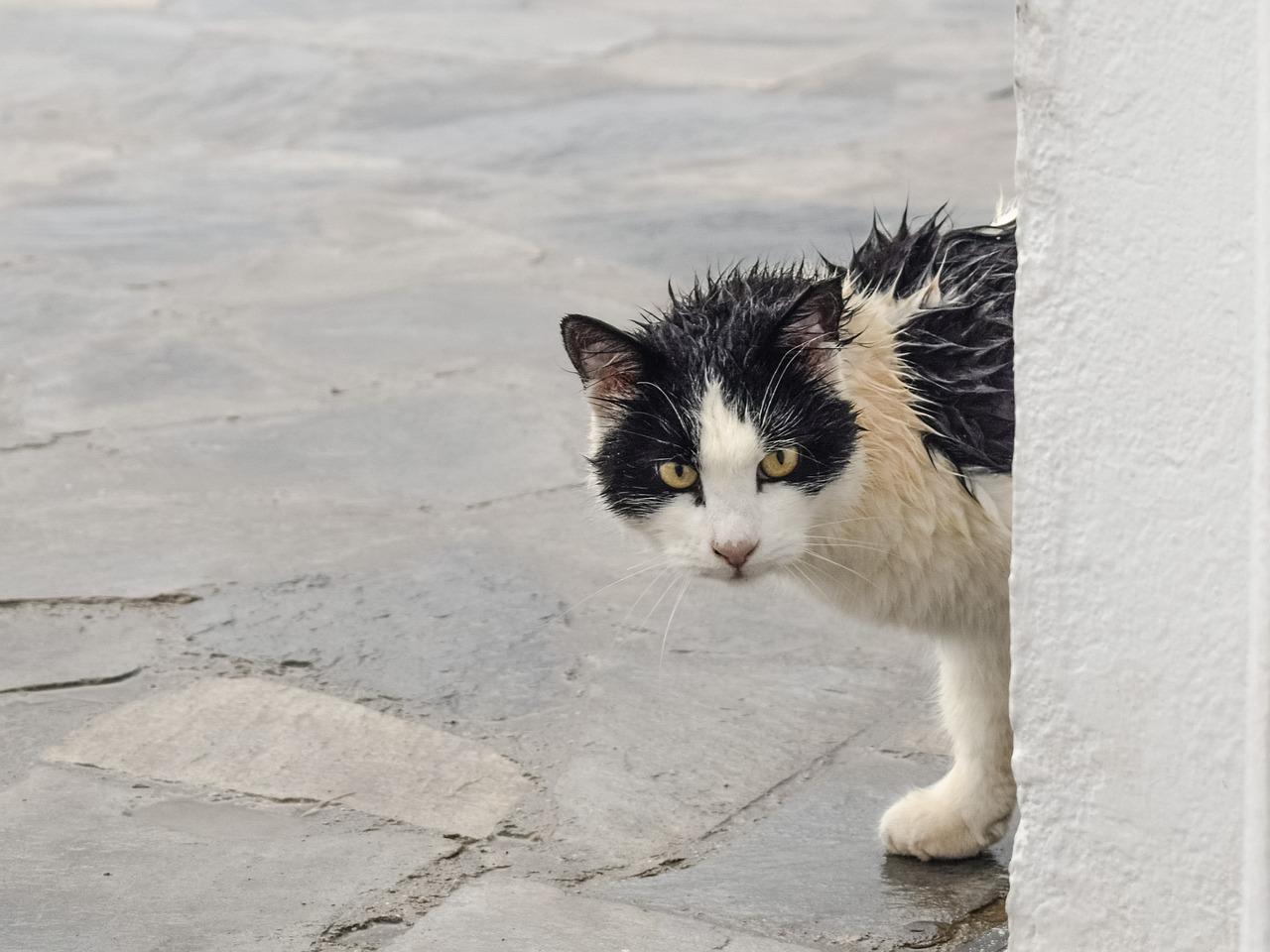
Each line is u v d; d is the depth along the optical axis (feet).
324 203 27.96
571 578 14.90
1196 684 6.48
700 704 12.66
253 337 21.56
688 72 36.63
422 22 42.37
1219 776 6.48
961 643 10.43
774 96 34.30
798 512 10.02
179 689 12.89
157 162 30.91
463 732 12.28
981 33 40.01
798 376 9.95
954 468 9.55
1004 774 10.49
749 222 25.62
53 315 22.38
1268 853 6.20
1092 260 6.40
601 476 10.71
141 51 38.96
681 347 10.28
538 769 11.76
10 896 10.11
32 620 14.06
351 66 37.37
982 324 9.77
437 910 9.98
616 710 12.58
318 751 11.97
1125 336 6.37
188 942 9.65
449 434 18.35
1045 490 6.80
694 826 11.01
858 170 28.43
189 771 11.68
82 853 10.61
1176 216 6.09
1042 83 6.38
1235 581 6.23
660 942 9.64
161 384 19.93
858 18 42.50
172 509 16.44
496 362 20.53
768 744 12.09
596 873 10.44
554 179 29.07
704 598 14.44
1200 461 6.24
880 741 12.12
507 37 40.52
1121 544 6.59
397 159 30.76
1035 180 6.51
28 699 12.69
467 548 15.53
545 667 13.29
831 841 10.84
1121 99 6.15
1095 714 6.88
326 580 14.87
